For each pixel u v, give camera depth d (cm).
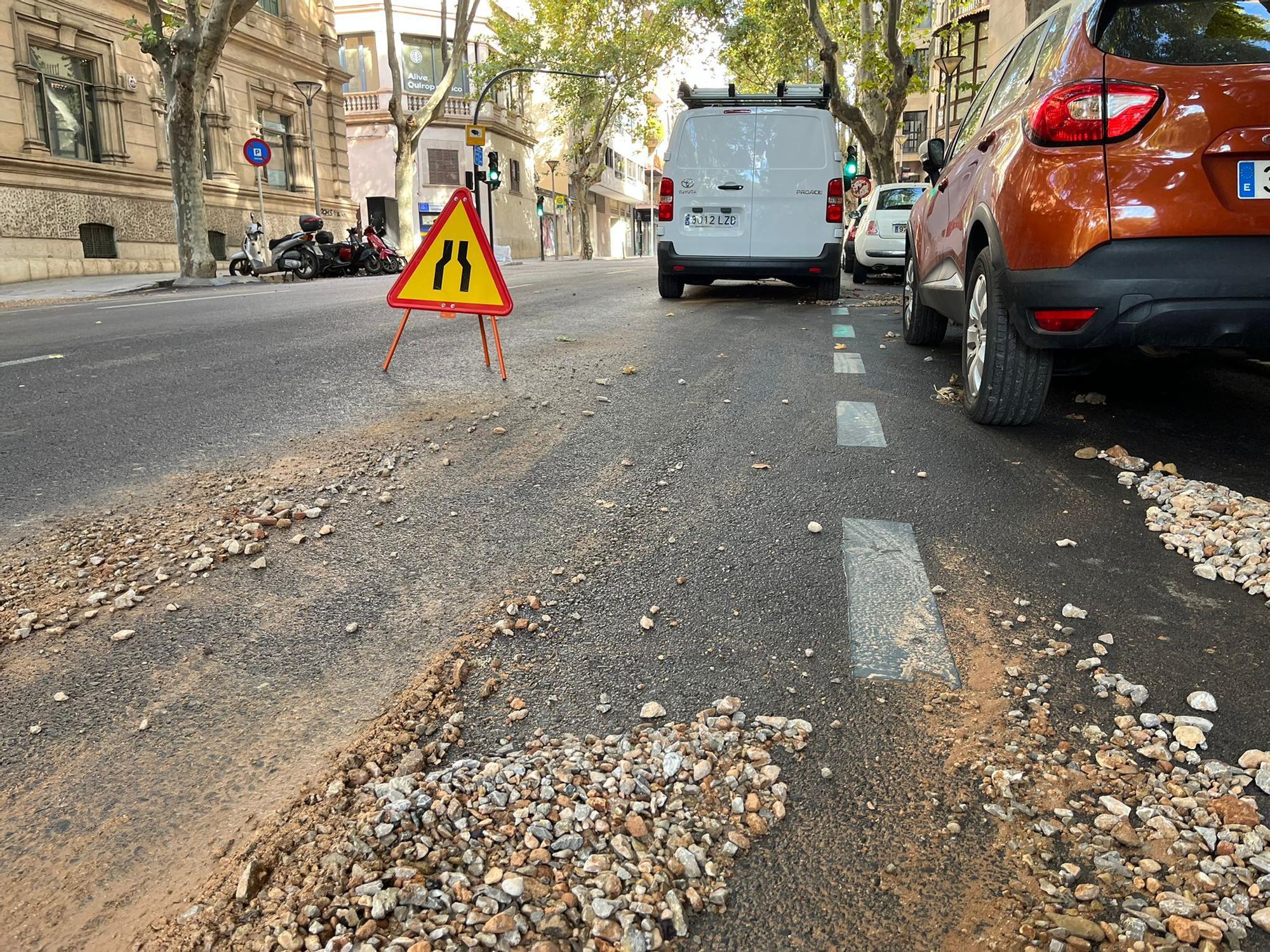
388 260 2250
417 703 213
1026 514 334
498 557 296
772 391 537
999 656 235
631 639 244
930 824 176
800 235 1076
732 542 307
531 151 5091
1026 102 405
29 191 1905
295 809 178
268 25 2697
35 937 149
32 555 295
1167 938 147
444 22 2939
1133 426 452
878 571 284
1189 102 339
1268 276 336
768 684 223
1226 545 294
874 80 2303
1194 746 197
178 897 156
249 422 457
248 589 272
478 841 167
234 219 2536
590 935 147
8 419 466
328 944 144
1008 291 388
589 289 1307
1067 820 176
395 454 401
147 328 850
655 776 187
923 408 494
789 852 168
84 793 184
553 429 445
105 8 2098
